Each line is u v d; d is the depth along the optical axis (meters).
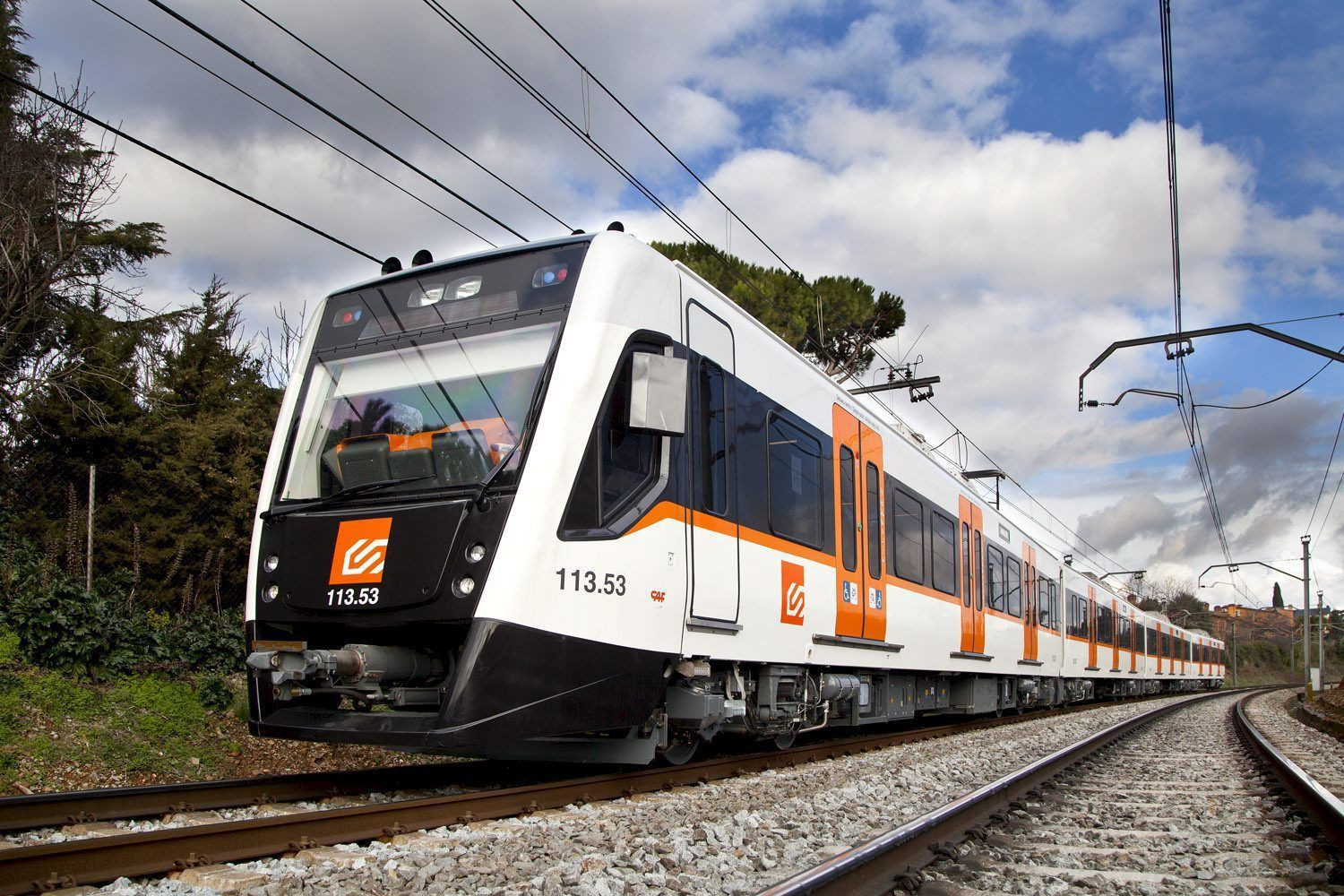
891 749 10.75
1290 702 37.66
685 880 4.16
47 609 9.70
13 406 13.21
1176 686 45.53
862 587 10.16
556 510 5.96
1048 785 7.72
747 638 7.73
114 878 3.86
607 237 6.77
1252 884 4.52
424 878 3.97
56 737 7.82
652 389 6.53
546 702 5.78
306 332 7.48
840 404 10.19
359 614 6.11
